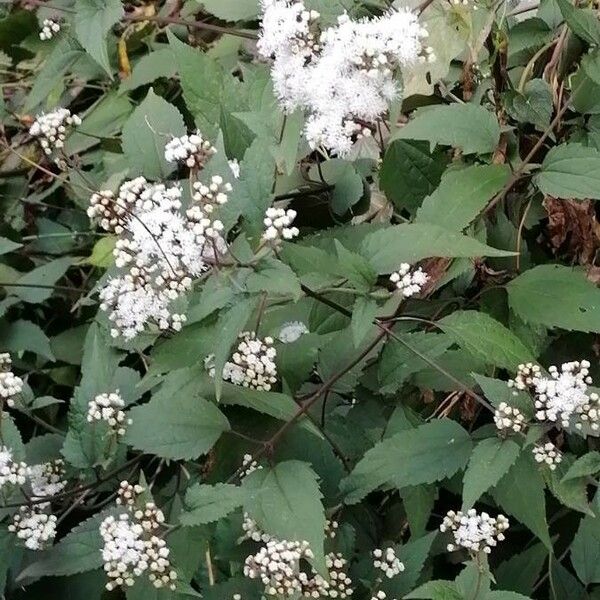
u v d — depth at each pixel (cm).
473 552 46
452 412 52
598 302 49
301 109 48
